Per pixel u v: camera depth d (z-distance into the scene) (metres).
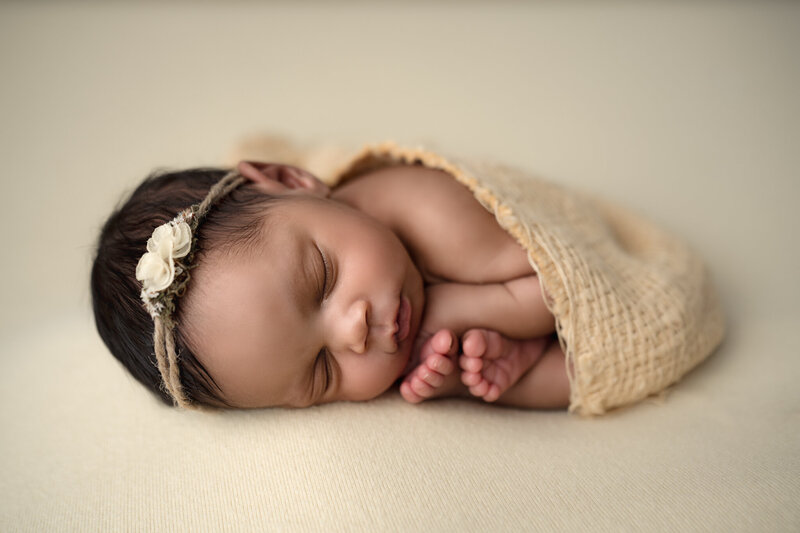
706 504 0.28
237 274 0.33
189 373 0.33
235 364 0.33
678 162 0.50
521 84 0.58
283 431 0.33
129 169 0.55
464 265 0.37
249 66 0.65
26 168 0.55
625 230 0.44
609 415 0.35
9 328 0.45
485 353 0.35
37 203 0.53
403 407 0.35
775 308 0.40
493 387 0.35
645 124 0.53
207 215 0.35
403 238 0.38
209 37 0.68
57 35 0.66
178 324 0.33
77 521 0.30
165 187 0.37
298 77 0.63
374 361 0.34
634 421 0.34
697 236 0.45
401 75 0.62
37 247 0.50
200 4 0.71
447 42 0.65
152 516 0.30
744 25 0.58
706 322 0.37
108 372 0.38
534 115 0.55
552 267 0.35
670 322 0.35
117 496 0.31
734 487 0.29
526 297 0.36
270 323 0.32
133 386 0.37
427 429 0.33
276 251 0.33
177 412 0.35
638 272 0.37
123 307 0.34
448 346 0.34
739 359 0.38
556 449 0.32
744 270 0.43
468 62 0.62
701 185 0.48
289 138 0.54
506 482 0.30
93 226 0.51
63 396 0.37
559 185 0.42
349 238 0.34
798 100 0.51
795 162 0.48
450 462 0.31
